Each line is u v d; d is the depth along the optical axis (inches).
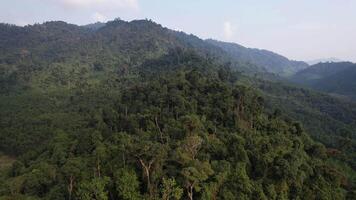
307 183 2775.6
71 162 2554.1
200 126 2955.2
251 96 3887.8
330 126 6225.4
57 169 2689.5
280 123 3523.6
